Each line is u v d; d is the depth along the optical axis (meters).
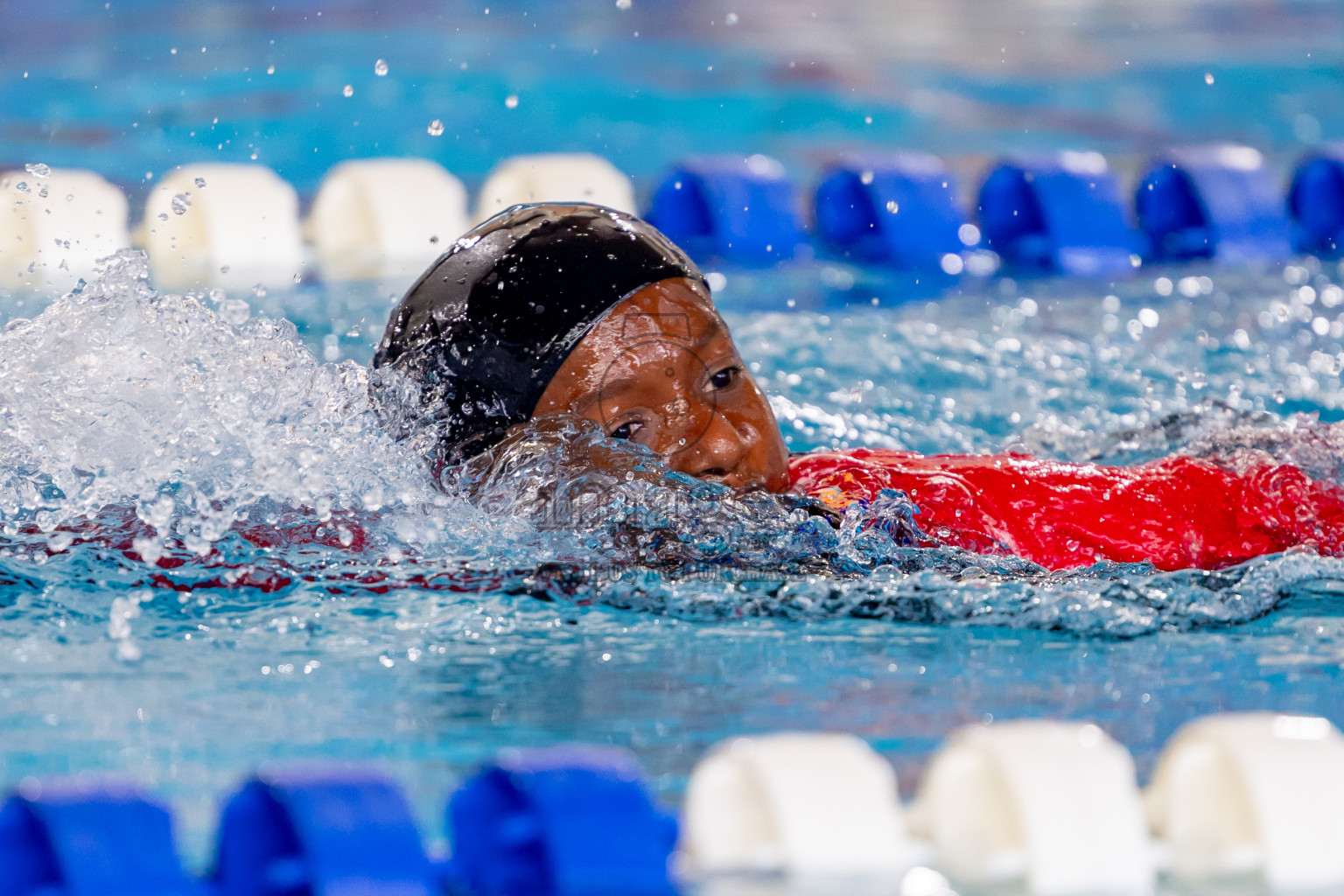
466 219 17.75
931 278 16.39
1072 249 17.27
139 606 6.05
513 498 6.64
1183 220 18.17
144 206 18.06
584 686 5.36
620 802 3.85
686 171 18.69
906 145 22.97
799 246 17.83
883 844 3.92
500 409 6.70
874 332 13.43
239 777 4.46
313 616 6.04
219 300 7.78
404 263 16.30
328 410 7.16
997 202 18.62
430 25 29.27
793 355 12.52
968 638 6.04
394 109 23.38
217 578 6.30
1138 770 4.55
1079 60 28.78
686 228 18.45
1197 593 6.47
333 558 6.48
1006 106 25.56
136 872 3.58
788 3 33.09
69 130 22.06
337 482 6.87
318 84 24.77
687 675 5.47
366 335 12.92
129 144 21.34
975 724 4.97
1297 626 6.26
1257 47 29.56
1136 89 26.70
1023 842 3.85
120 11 30.08
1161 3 33.59
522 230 6.93
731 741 4.68
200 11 30.08
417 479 6.88
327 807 3.69
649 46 28.38
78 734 4.81
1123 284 15.98
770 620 6.22
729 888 3.78
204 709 5.05
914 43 29.83
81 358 7.25
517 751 4.66
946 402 11.24
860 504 6.94
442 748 4.70
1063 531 7.09
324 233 17.33
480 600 6.25
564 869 3.69
